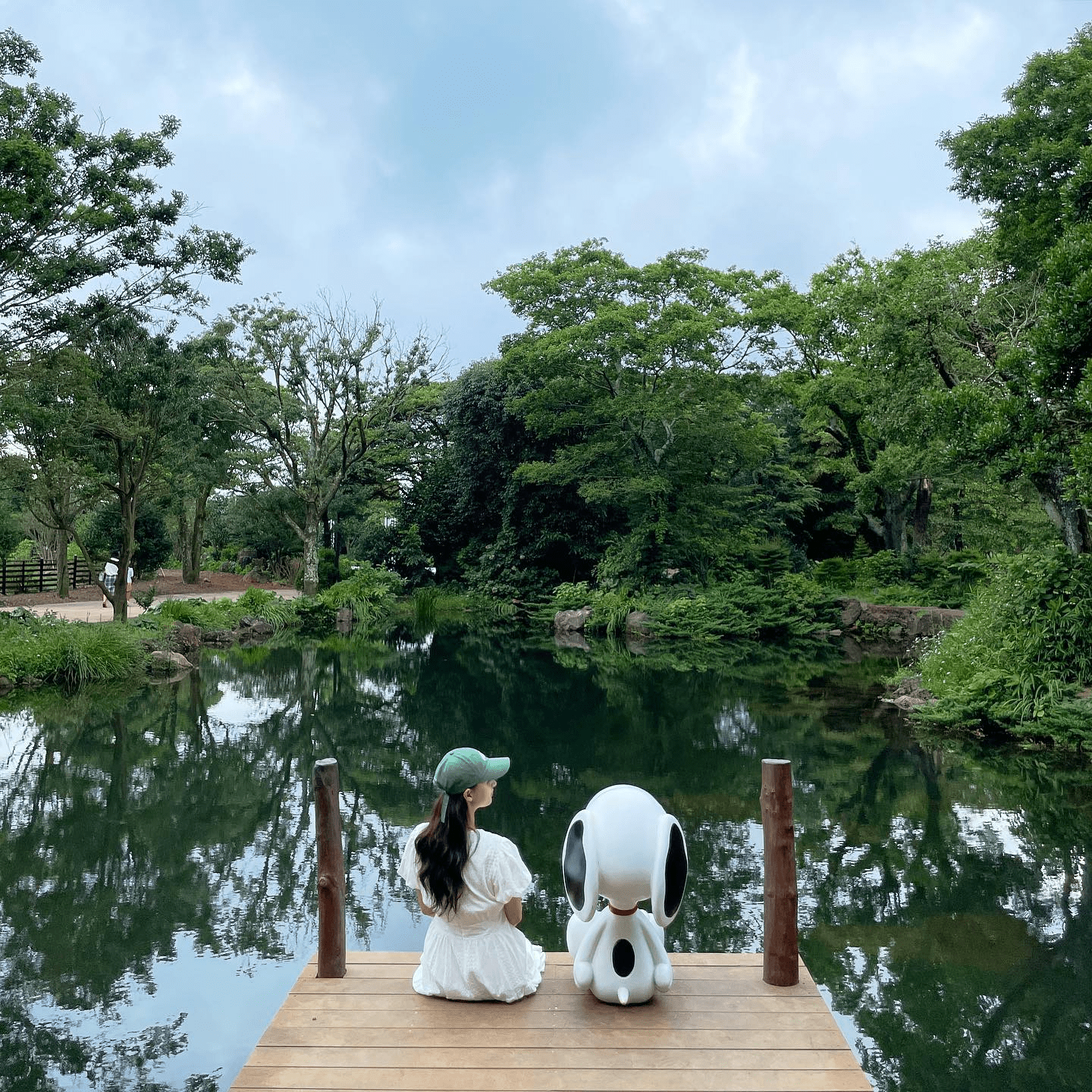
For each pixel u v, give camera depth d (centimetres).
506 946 384
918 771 1031
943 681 1352
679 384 2727
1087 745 1084
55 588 3416
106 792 1008
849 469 2859
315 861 796
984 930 624
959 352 1702
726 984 399
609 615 2694
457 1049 343
